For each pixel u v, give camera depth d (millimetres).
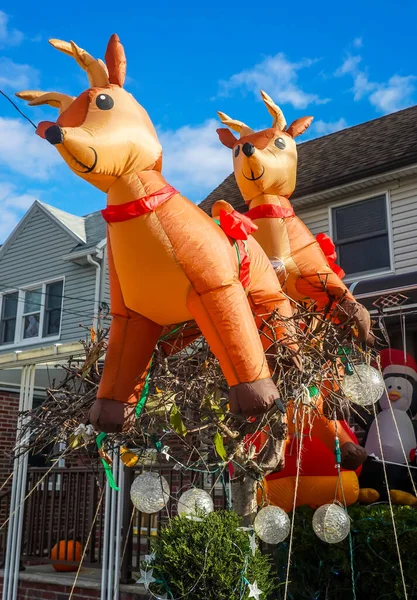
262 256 3975
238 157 4961
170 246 3277
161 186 3389
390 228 9953
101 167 3230
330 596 4754
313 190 10562
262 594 3969
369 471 5750
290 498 5125
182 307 3393
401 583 4473
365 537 4695
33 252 15281
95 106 3334
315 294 4621
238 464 3791
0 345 15344
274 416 3684
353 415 6242
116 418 3486
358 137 11930
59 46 3541
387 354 6082
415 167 9633
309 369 3750
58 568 6992
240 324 3225
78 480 6883
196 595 3902
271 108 5094
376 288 6535
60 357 6949
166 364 3689
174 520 4211
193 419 3838
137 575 5918
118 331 3562
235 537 4035
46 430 4125
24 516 7270
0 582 7156
